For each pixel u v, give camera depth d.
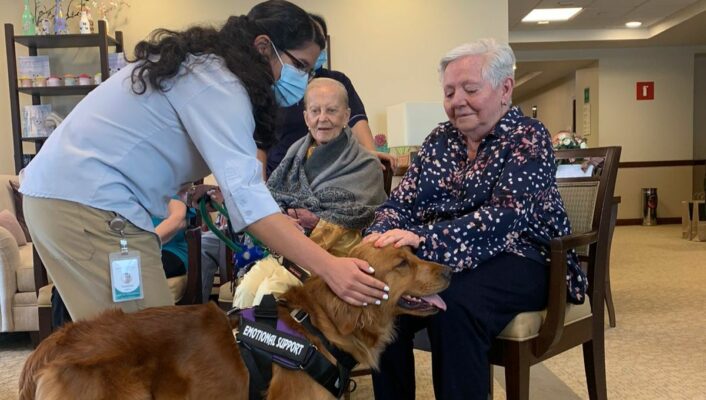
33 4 5.35
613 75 9.55
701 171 9.80
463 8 5.58
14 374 2.97
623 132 9.64
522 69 10.52
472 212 1.87
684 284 4.66
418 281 1.53
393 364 1.90
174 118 1.40
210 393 1.36
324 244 2.12
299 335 1.41
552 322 1.79
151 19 5.31
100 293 1.44
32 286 3.41
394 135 5.11
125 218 1.43
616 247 6.94
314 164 2.29
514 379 1.80
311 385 1.40
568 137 4.19
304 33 1.52
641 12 7.78
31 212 1.41
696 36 8.70
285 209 2.21
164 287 1.55
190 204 1.76
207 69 1.37
